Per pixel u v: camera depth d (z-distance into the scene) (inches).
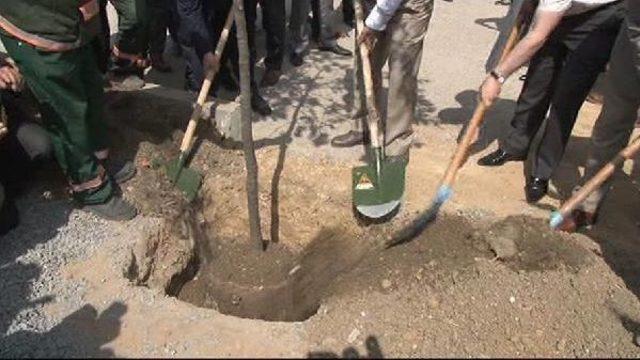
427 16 162.1
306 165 185.0
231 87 220.4
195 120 174.6
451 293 135.5
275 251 161.3
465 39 279.7
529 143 184.2
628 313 134.0
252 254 158.6
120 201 157.3
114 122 183.8
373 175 168.4
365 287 139.0
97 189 153.7
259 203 179.5
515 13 169.6
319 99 220.8
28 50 138.0
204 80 183.8
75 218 154.9
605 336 128.2
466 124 208.2
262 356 119.9
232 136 192.2
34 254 142.7
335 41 257.9
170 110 190.4
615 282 141.3
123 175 167.3
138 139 180.4
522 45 136.0
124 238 150.2
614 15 150.6
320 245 173.3
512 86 235.8
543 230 148.8
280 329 127.1
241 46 132.4
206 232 174.7
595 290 138.3
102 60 184.9
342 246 169.5
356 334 125.6
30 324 125.6
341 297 137.1
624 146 154.8
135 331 124.9
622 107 148.3
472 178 182.2
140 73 207.6
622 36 143.4
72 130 146.3
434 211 150.9
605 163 157.4
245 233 180.7
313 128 202.4
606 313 133.3
